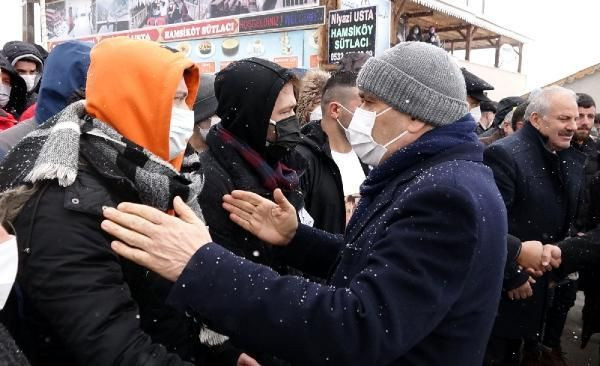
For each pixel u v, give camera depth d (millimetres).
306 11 8078
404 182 1342
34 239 1109
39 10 12836
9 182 1241
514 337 2857
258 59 2094
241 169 1983
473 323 1232
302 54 8266
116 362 1094
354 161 2984
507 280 2514
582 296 6059
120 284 1188
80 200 1150
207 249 1167
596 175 3736
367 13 7180
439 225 1146
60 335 1119
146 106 1354
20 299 1195
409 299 1105
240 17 9016
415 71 1372
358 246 1338
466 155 1360
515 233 2869
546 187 2850
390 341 1082
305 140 2629
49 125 1326
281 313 1109
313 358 1100
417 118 1394
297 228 1860
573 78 13516
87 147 1256
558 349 3965
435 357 1206
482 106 6328
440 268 1126
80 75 1936
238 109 2002
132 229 1152
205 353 1754
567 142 2875
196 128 2602
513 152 2867
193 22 9758
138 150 1297
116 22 11219
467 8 10375
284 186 2127
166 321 1438
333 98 2812
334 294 1134
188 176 1550
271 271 1191
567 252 2674
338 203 2635
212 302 1129
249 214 1866
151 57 1378
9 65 3238
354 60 2857
